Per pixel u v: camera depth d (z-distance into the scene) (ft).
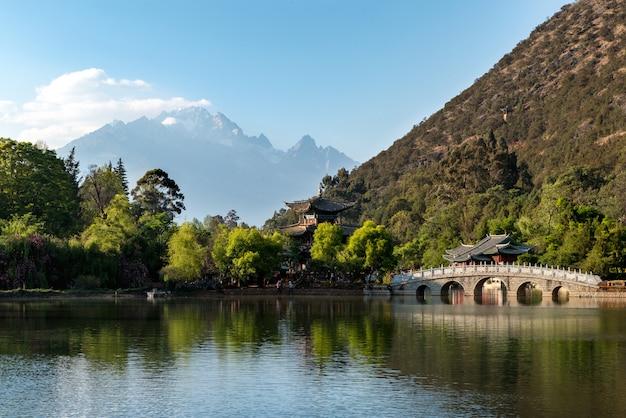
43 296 439.22
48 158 579.07
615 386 153.58
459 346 209.36
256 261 485.97
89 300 422.82
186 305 382.01
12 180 542.16
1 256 438.40
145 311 334.85
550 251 504.84
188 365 177.88
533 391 149.48
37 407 137.39
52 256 460.55
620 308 356.38
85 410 135.33
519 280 463.01
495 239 543.80
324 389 151.33
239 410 135.44
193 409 135.95
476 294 488.44
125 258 499.92
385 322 280.72
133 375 165.68
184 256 483.10
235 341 221.05
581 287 438.81
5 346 208.95
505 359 186.09
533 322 278.26
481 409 135.85
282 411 134.72
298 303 407.23
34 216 519.60
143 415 132.26
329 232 523.70
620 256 452.35
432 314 320.50
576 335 234.38
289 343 216.54
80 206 654.12
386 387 153.48
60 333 239.71
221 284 509.76
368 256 506.89
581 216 535.19
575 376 163.84
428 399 143.02
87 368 173.78
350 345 212.02
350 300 440.86
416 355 192.85
